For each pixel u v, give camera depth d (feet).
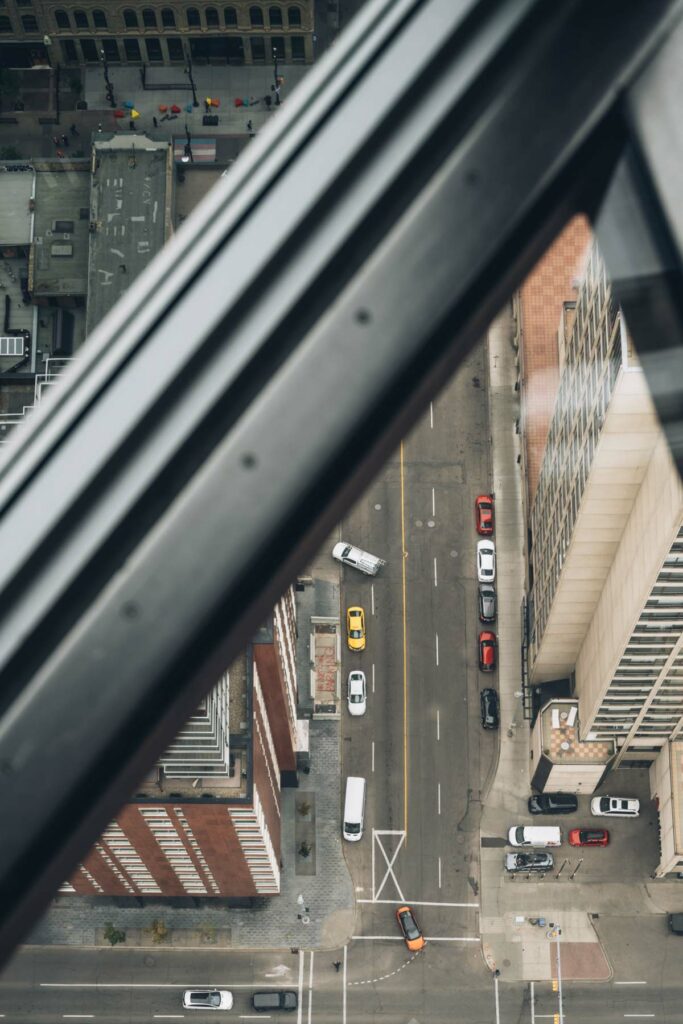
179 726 50.88
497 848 524.11
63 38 625.41
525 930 514.68
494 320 53.47
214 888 490.49
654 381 48.98
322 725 538.47
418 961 510.58
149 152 590.96
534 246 52.60
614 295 52.37
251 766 384.68
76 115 634.02
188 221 55.88
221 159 626.23
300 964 509.35
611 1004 507.71
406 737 538.06
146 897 511.81
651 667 442.91
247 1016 504.84
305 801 527.81
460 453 573.74
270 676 411.34
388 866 521.24
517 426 575.38
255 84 636.48
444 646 550.77
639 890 520.01
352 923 514.27
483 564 554.87
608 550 422.41
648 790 529.86
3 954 47.75
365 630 551.59
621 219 50.08
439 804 529.86
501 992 508.12
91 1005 506.07
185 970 508.94
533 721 536.42
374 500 566.77
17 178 598.34
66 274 586.04
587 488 382.42
